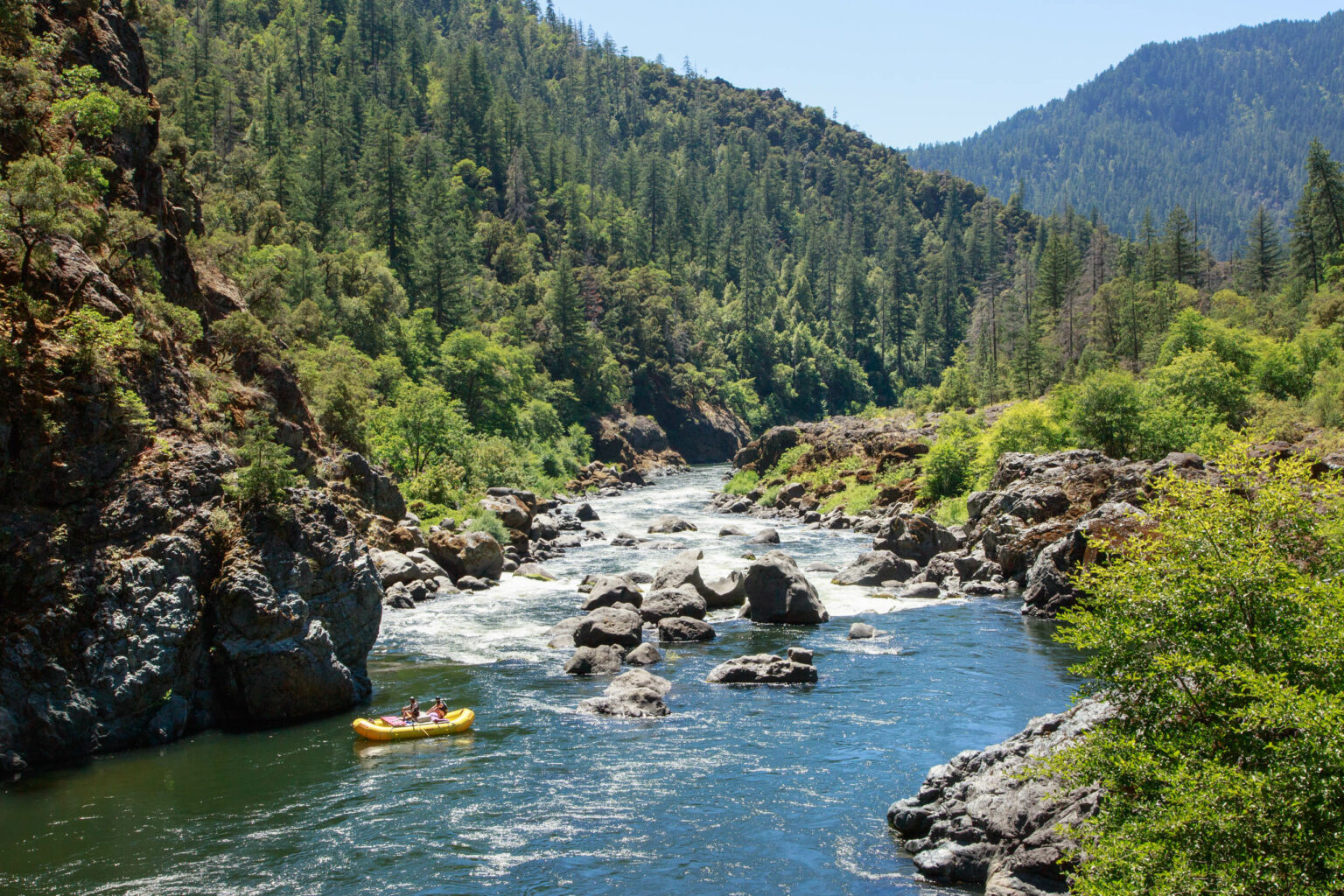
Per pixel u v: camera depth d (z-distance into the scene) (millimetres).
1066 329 126875
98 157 31172
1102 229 152500
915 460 74250
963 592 43812
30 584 22141
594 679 29781
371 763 22438
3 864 17125
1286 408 61000
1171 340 78688
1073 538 38656
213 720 25062
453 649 33469
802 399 189625
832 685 28828
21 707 21500
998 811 16656
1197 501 13609
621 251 183250
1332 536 12906
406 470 65500
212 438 29219
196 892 16172
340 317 89188
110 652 22797
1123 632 13195
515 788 20891
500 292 138875
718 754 22969
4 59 29203
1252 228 124125
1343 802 10164
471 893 16219
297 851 17781
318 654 25781
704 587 41594
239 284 51625
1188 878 10344
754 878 16656
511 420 100688
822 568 50031
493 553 47375
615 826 18938
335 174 121625
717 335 183375
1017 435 61438
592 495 99000
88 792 20500
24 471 22797
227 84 147125
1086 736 13641
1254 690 11000
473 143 186625
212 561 25531
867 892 16078
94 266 27672
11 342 23250
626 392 145250
